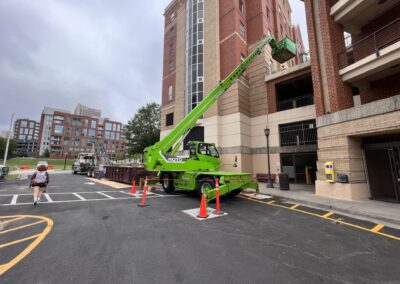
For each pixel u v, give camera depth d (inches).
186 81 831.1
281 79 661.9
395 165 332.5
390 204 313.0
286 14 1130.0
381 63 341.7
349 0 388.5
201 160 407.5
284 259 143.9
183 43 924.6
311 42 458.6
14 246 159.2
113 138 4254.4
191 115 428.1
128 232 193.0
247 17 828.0
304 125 606.2
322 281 117.1
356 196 348.5
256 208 302.5
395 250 161.0
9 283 110.6
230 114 688.4
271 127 668.1
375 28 423.5
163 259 141.3
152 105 1620.3
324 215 265.7
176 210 280.5
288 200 365.7
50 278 116.4
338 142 374.3
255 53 506.6
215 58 754.2
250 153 697.6
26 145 5137.8
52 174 1128.8
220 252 153.6
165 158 400.2
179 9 980.6
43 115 4264.3
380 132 328.5
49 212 264.5
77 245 162.2
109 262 136.1
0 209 280.4
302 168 627.2
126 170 616.1
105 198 368.8
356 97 513.7
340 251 158.2
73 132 3695.9
